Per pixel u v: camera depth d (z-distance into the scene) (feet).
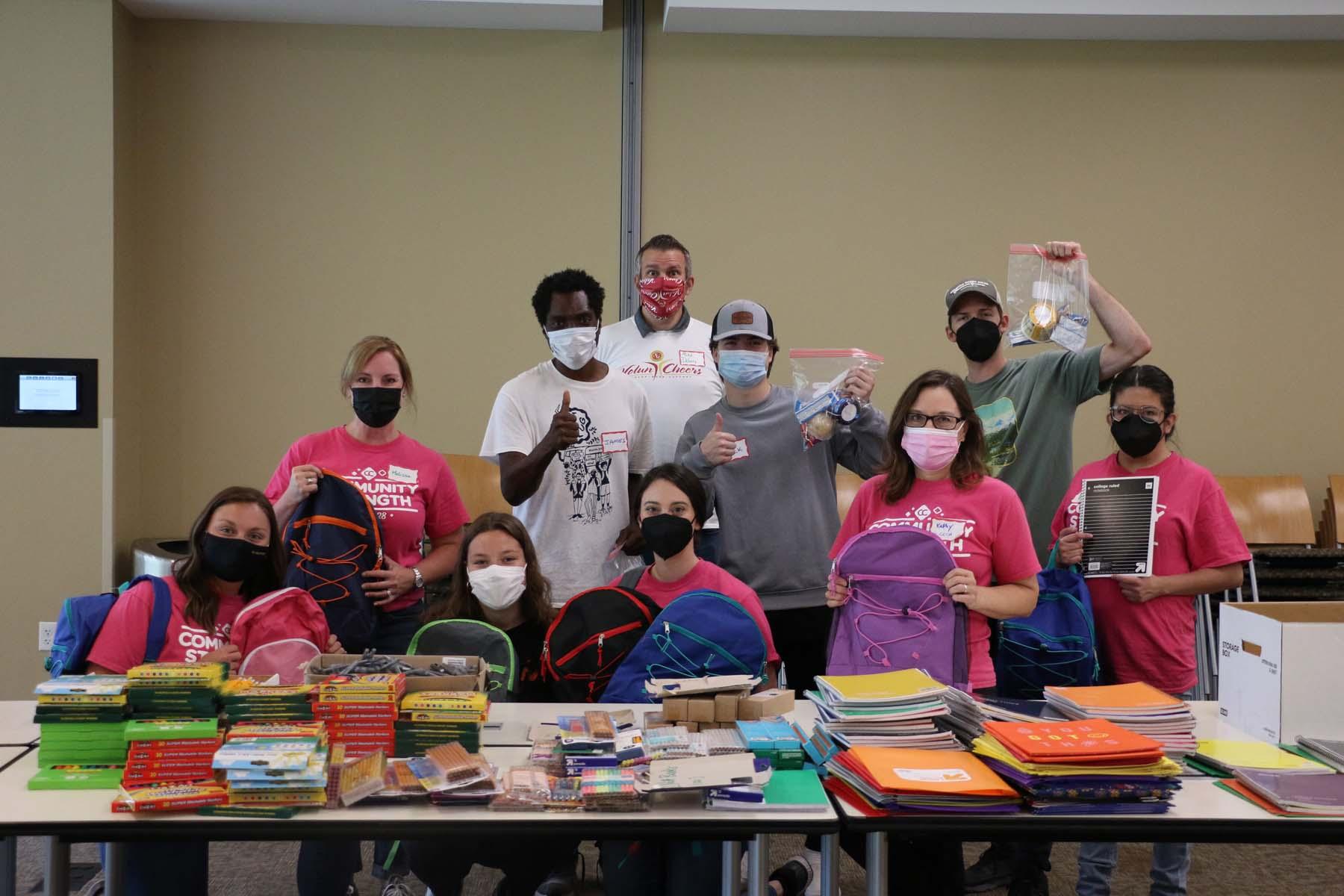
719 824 5.90
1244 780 6.43
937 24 16.11
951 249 16.93
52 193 15.37
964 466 8.41
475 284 16.70
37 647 15.49
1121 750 6.03
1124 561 8.91
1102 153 16.93
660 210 16.79
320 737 6.32
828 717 6.94
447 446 16.80
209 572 8.11
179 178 16.30
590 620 8.52
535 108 16.60
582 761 6.55
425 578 10.02
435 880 8.16
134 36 16.12
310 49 16.38
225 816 5.87
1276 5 15.66
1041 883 9.36
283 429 16.60
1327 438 17.19
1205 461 17.16
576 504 10.21
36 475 15.44
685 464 9.69
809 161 16.81
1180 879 8.60
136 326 16.28
